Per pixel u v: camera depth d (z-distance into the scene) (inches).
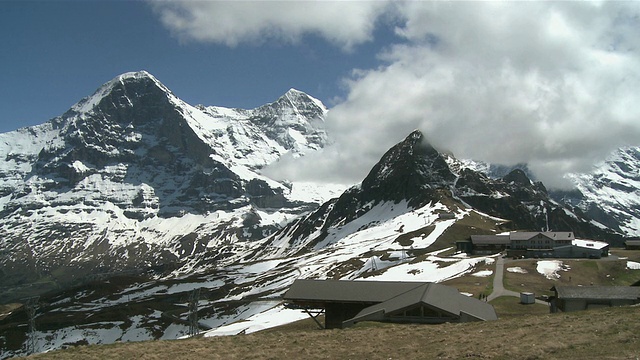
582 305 3467.0
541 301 4434.1
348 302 3041.3
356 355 1866.4
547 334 1881.2
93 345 2400.3
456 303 2751.0
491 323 2233.0
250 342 2198.6
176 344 2267.5
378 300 3019.2
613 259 7288.4
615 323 1934.1
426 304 2578.7
